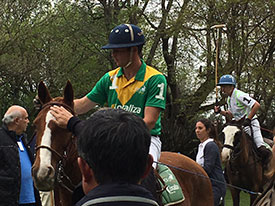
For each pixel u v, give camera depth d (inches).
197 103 713.0
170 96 807.1
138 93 135.4
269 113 749.9
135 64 135.7
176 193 150.9
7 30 722.2
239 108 319.3
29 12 743.7
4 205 192.7
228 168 318.7
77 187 123.2
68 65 819.4
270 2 609.6
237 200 322.0
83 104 147.0
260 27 661.9
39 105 145.5
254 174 311.0
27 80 836.0
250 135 323.6
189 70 776.3
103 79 144.3
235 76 626.5
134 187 56.6
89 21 813.2
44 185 117.9
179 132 636.7
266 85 636.1
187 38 689.6
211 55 649.6
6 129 200.7
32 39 786.8
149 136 59.2
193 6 644.1
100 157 56.2
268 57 699.4
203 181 180.1
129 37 129.8
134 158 56.8
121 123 57.8
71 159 125.8
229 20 624.7
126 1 768.9
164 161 169.0
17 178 196.5
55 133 121.3
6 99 910.4
